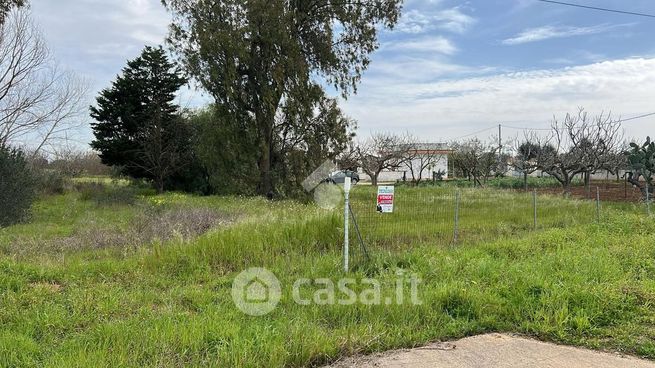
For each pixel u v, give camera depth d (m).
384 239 8.44
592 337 4.27
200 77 22.03
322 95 22.88
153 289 5.80
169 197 21.88
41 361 3.57
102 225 11.87
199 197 22.20
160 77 27.92
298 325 4.24
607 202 16.84
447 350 4.00
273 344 3.78
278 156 24.03
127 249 8.16
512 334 4.41
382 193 7.31
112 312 4.79
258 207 15.46
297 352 3.69
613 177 37.41
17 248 8.37
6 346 3.77
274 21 21.20
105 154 27.86
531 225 10.84
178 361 3.54
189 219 11.28
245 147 23.25
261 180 23.61
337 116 23.64
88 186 24.44
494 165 32.44
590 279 5.77
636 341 4.15
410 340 4.15
